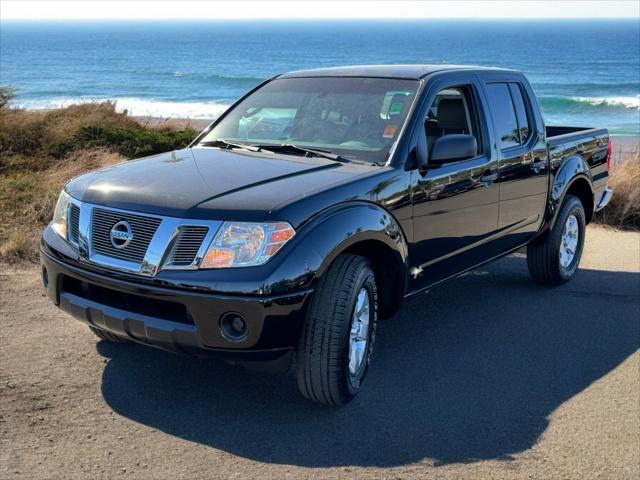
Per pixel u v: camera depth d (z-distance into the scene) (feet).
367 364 13.66
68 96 226.17
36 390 13.23
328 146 15.14
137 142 42.01
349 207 12.66
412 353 16.02
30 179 31.63
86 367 14.35
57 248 13.05
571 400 13.82
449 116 16.69
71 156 37.68
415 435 12.17
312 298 11.94
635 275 23.08
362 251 13.70
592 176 22.50
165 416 12.50
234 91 251.80
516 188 18.17
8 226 25.17
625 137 120.47
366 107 15.66
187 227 11.59
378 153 14.49
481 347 16.51
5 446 11.21
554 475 11.06
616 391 14.30
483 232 17.11
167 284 11.46
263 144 15.88
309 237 11.76
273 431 12.12
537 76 325.21
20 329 16.26
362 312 13.17
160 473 10.67
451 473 10.99
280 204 11.78
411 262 14.64
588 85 266.36
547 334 17.51
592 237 28.76
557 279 21.31
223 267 11.35
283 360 12.11
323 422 12.51
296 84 17.35
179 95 234.79
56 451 11.16
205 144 16.46
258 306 11.19
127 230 11.99
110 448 11.34
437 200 15.07
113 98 219.00
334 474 10.82
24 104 175.73
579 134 22.07
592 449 11.93
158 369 14.42
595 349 16.60
